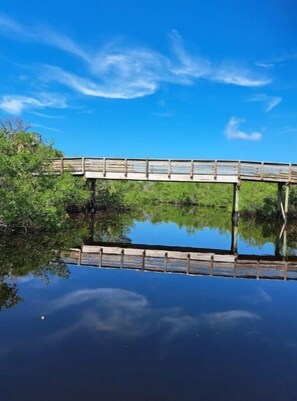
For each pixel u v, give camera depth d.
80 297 6.74
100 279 8.23
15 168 13.61
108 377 3.97
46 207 13.48
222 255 12.58
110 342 4.81
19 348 4.60
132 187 38.78
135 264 10.13
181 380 3.95
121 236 16.53
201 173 20.20
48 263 9.60
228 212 30.91
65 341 4.82
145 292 7.27
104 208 28.58
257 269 9.97
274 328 5.46
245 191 29.38
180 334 5.14
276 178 20.11
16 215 12.46
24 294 6.82
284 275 9.26
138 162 20.81
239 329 5.38
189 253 12.84
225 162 20.06
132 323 5.50
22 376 3.96
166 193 40.78
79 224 19.08
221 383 3.93
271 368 4.25
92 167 21.44
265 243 15.43
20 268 8.85
